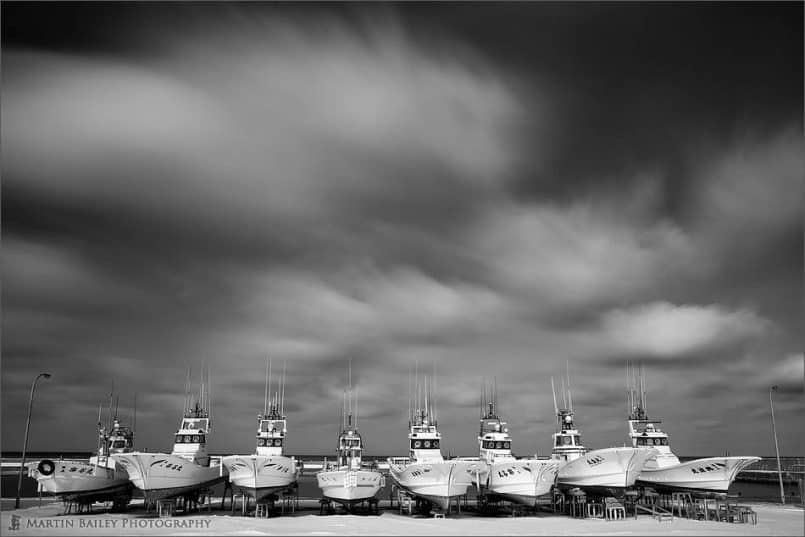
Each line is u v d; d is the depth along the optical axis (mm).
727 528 39219
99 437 57500
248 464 46281
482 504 55094
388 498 79125
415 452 54594
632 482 45875
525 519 45531
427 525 41062
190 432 54250
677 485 48688
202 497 54375
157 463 44562
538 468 46969
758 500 67312
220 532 37125
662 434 56656
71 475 46219
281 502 53250
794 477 95438
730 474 45406
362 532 37281
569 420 59812
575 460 48094
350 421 55719
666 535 35812
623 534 36031
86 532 37125
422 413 58250
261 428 57094
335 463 58094
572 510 49688
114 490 49750
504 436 58938
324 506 56750
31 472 51469
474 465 47062
